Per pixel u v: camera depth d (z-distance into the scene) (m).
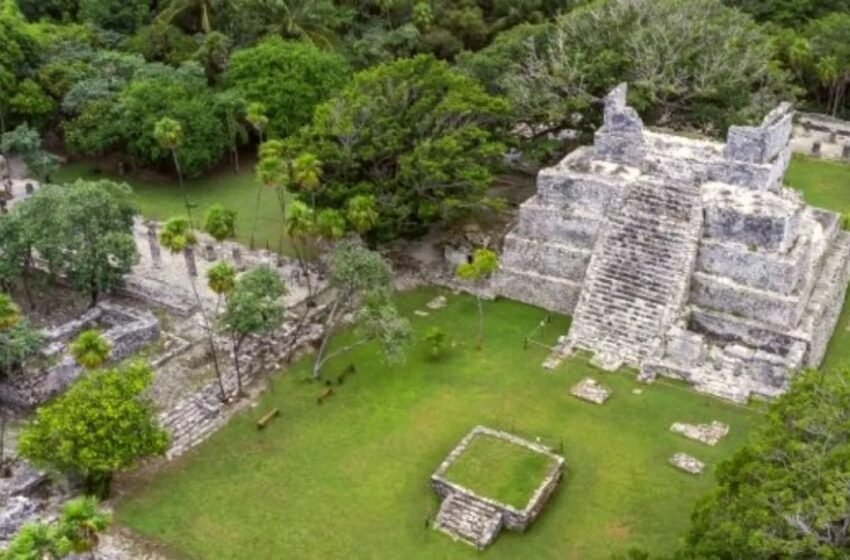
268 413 50.31
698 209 55.25
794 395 38.56
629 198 57.66
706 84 69.69
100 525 35.25
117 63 83.69
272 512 43.59
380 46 91.81
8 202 74.12
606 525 42.72
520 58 78.38
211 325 57.72
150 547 41.47
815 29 94.75
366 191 60.81
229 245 68.38
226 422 49.72
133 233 66.56
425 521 42.94
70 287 62.22
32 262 62.19
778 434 36.66
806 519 31.73
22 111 78.06
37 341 50.62
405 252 66.88
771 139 56.44
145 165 81.50
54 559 34.44
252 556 41.06
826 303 55.66
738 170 57.00
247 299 50.03
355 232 60.66
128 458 41.91
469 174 60.34
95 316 57.44
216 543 41.75
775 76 73.94
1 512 42.22
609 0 76.31
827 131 92.69
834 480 32.22
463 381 53.06
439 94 65.56
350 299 57.47
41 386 50.75
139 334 55.28
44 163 73.75
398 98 64.12
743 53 73.12
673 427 49.06
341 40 94.06
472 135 63.09
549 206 59.84
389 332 51.22
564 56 71.56
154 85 77.62
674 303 54.19
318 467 46.47
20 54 80.69
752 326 53.34
